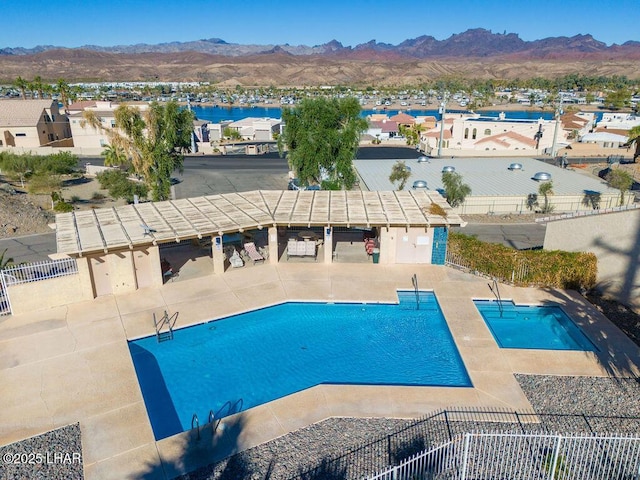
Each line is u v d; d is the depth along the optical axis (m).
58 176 46.97
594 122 98.94
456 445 12.04
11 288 20.14
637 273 21.31
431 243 25.70
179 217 24.61
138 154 36.44
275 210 25.75
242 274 24.78
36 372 16.61
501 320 20.83
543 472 12.08
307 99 37.84
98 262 21.88
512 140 71.62
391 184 41.75
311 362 17.84
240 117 154.25
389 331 20.03
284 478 12.12
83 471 12.44
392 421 14.34
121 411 14.76
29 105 75.06
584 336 19.23
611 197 38.53
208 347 18.75
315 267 25.70
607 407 14.86
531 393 15.60
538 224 36.22
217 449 13.23
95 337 18.83
